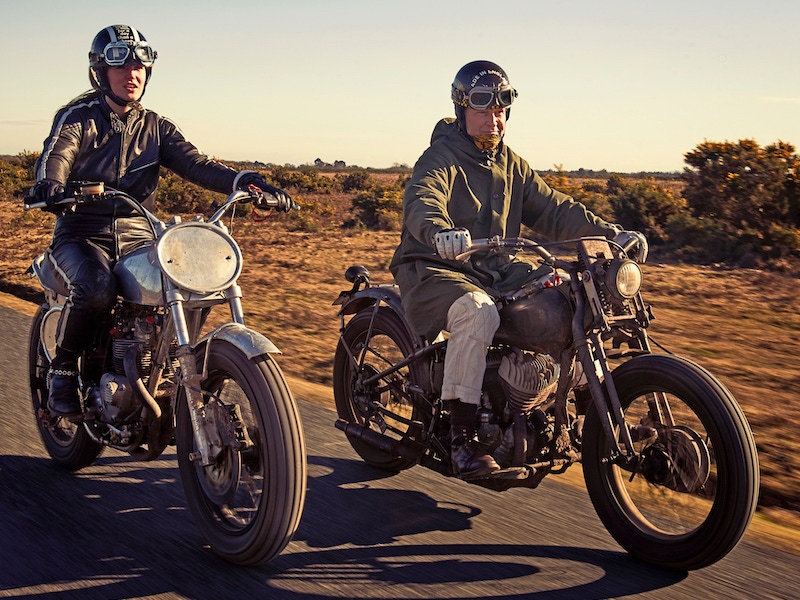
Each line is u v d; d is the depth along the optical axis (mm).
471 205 4371
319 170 151875
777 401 6973
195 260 3650
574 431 4039
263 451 3391
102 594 3270
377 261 17062
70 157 4199
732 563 3674
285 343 8984
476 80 4270
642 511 3885
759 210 20234
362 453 4934
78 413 4215
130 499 4281
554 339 3799
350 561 3619
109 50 4207
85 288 3980
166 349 3848
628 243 3863
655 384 3625
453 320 3955
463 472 3871
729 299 12430
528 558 3691
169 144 4566
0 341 7906
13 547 3666
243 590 3330
